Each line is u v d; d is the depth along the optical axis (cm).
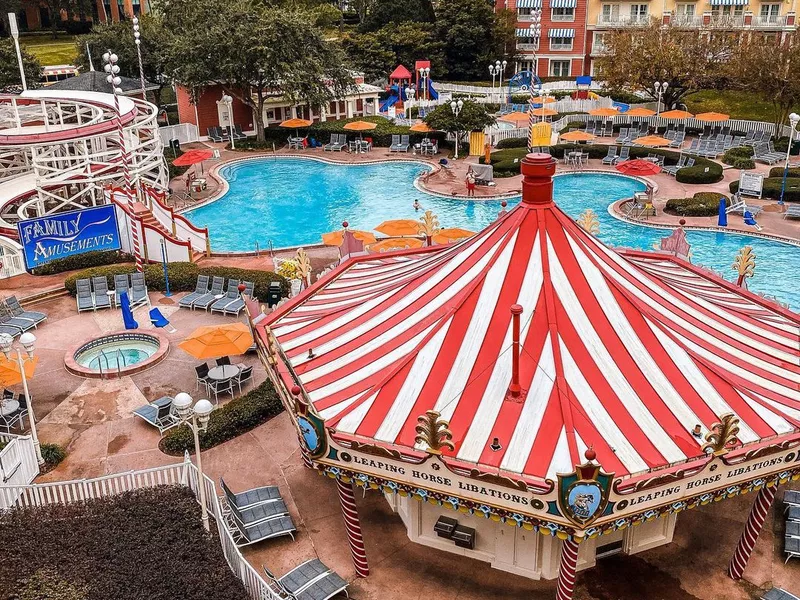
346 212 4734
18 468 2028
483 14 8931
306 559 1761
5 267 3538
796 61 5666
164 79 7825
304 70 6075
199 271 3425
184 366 2716
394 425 1541
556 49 9156
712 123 6425
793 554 1680
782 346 1781
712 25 7731
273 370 1788
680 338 1680
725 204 4272
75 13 11819
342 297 2109
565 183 5188
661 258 2420
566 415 1477
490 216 4550
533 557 1648
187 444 2208
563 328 1645
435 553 1767
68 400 2500
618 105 7369
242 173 5703
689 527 1834
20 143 3841
